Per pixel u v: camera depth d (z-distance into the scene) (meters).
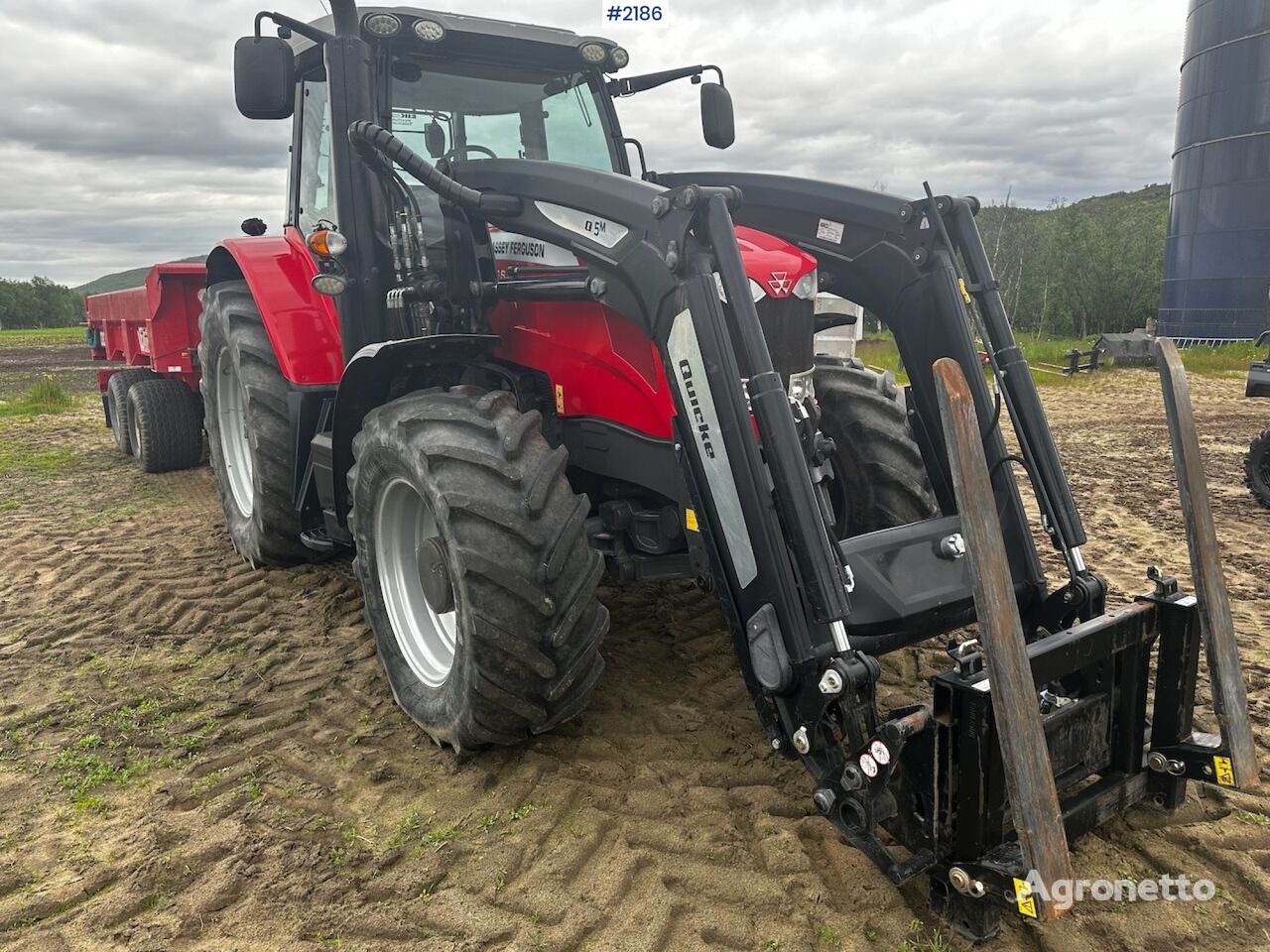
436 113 3.94
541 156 4.15
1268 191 28.72
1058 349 19.91
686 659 3.84
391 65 3.83
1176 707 2.49
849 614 2.45
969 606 2.88
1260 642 3.97
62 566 5.12
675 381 2.67
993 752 2.11
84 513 6.34
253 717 3.43
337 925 2.33
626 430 3.20
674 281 2.62
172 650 4.02
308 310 4.24
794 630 2.41
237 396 5.12
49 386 12.59
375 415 3.20
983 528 2.00
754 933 2.28
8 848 2.66
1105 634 2.40
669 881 2.48
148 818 2.79
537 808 2.80
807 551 2.37
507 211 3.21
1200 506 2.40
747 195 3.73
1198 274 30.97
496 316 3.72
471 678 2.78
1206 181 30.19
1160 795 2.55
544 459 2.87
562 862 2.54
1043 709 2.48
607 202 2.85
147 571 5.04
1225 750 2.38
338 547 4.26
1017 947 2.24
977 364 3.08
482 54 3.99
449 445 2.85
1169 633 2.49
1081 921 2.31
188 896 2.45
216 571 5.04
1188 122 30.88
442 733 3.04
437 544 2.98
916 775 2.23
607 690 3.56
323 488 4.05
